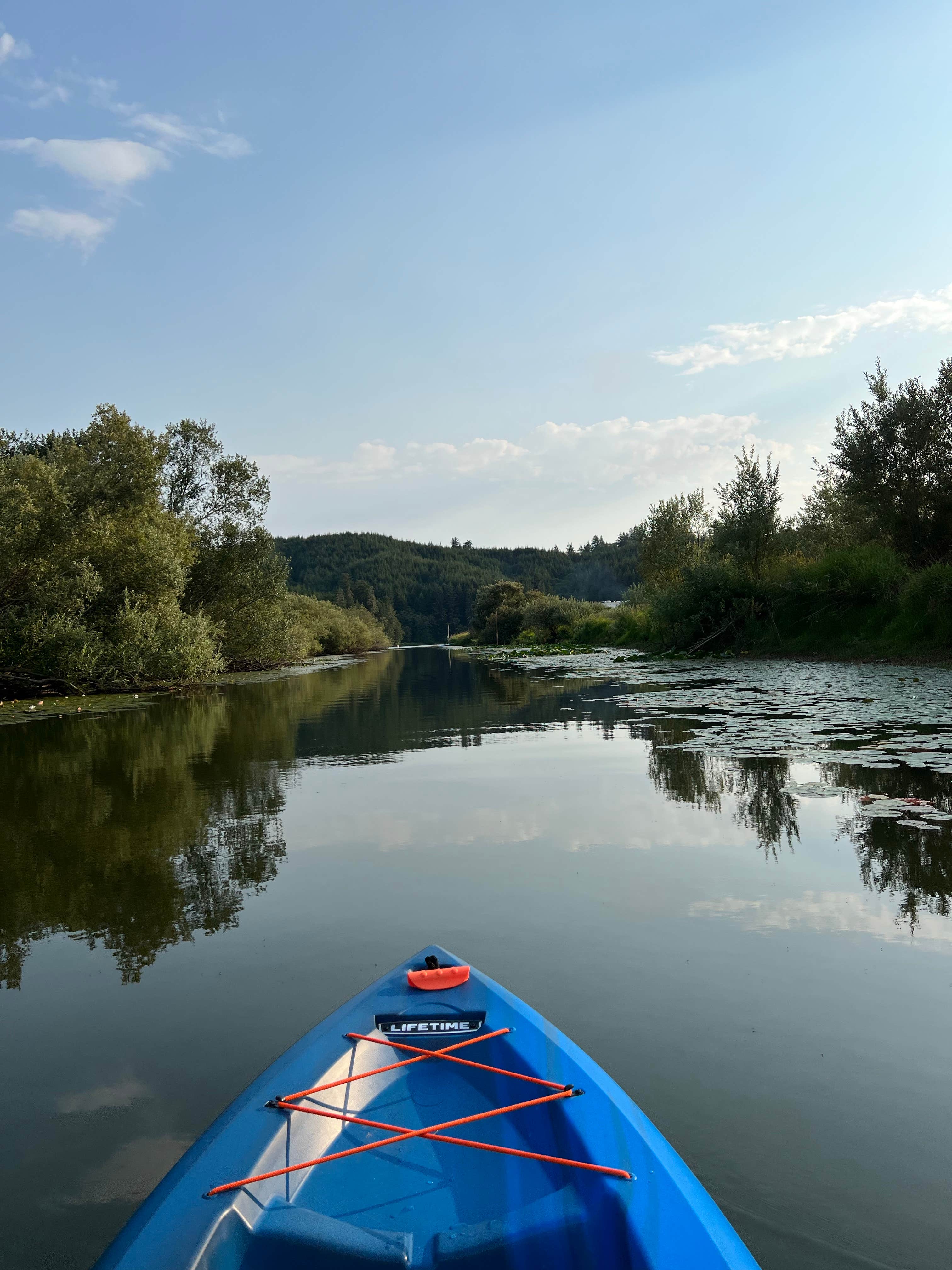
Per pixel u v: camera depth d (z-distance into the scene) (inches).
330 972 133.6
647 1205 70.0
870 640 698.8
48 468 788.6
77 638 729.0
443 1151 88.1
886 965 125.6
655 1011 114.2
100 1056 110.0
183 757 376.5
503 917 153.1
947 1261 69.6
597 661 1011.9
